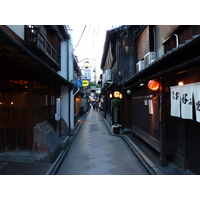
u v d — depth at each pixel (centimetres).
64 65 1211
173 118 623
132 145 912
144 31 1091
